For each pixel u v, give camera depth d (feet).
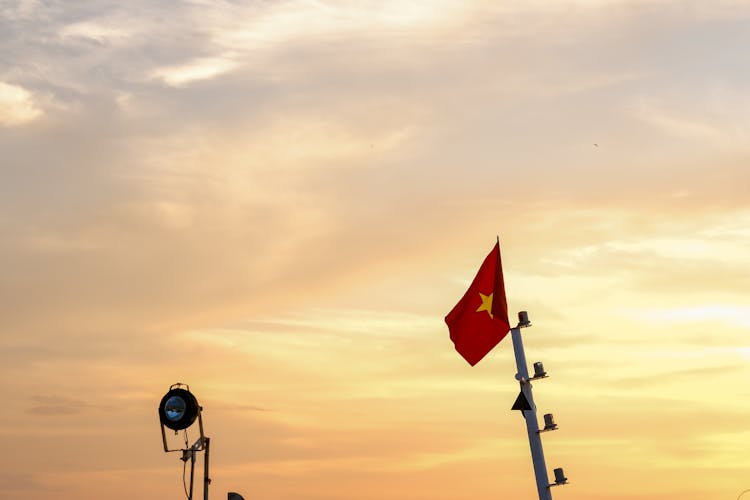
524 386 73.05
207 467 60.70
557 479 71.36
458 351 79.51
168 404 60.49
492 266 78.28
